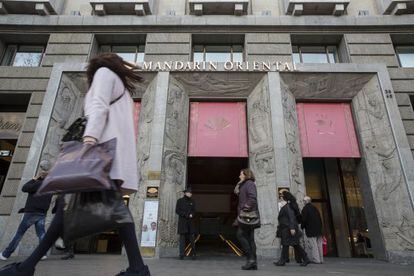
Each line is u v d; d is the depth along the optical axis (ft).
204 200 64.13
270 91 41.22
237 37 46.93
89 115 7.75
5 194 36.40
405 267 26.23
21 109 44.78
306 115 43.52
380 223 35.91
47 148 38.27
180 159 39.63
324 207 48.42
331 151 41.55
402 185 36.37
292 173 37.65
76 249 38.47
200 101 44.75
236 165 54.60
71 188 6.79
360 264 29.27
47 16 46.70
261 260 31.76
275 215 34.96
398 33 45.65
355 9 48.57
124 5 47.24
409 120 40.14
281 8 49.24
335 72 42.42
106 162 7.23
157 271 17.56
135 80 9.80
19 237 24.34
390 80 42.29
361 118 41.91
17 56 47.16
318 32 46.11
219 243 61.93
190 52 45.32
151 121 40.22
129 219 7.48
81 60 44.29
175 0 50.19
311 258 31.45
